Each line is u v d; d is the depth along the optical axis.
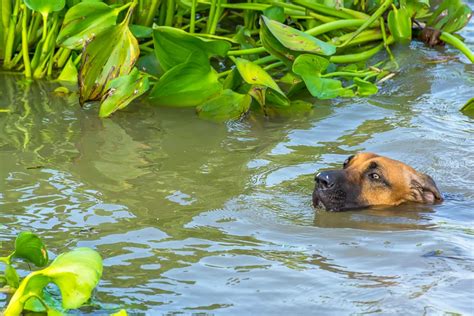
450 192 9.27
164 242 7.71
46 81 11.88
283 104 11.36
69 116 10.84
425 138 10.43
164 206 8.50
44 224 7.99
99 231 7.89
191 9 12.03
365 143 10.30
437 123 10.93
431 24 13.55
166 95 11.13
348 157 9.49
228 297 6.71
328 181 8.78
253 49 11.68
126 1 12.00
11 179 8.98
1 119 10.65
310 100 11.71
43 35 11.78
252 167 9.57
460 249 7.68
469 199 9.12
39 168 9.30
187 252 7.52
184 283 6.95
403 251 7.62
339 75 11.83
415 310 6.45
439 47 13.35
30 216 8.15
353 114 11.22
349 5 13.21
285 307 6.55
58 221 8.07
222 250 7.58
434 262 7.36
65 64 12.21
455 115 11.21
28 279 6.29
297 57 11.12
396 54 12.99
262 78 10.75
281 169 9.55
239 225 8.15
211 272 7.14
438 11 13.52
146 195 8.75
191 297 6.71
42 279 6.34
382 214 8.73
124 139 10.23
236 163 9.67
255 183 9.16
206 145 10.15
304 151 10.06
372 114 11.21
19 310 6.21
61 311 6.50
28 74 11.95
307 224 8.29
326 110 11.34
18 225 7.95
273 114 11.20
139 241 7.71
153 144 10.12
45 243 7.59
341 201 8.80
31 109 10.98
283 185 9.16
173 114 11.08
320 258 7.46
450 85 12.12
